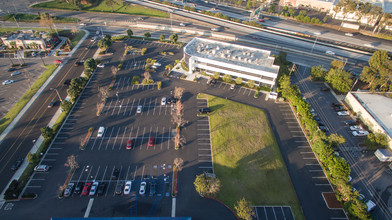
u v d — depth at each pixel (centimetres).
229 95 9731
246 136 7925
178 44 13525
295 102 8781
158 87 9950
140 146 7488
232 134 7956
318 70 10575
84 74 10750
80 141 7575
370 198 6356
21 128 7969
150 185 6425
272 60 10544
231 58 10556
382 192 6500
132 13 17438
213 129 8125
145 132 7956
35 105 8950
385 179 6819
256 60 10350
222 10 18762
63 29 14775
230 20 16475
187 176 6681
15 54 12012
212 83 10206
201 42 11781
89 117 8469
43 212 5797
